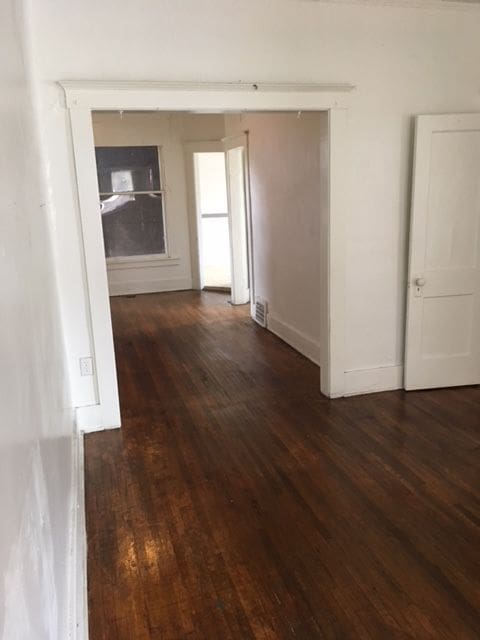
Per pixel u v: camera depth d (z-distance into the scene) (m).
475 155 3.65
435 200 3.68
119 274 8.09
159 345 5.46
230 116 6.51
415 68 3.56
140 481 2.87
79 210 3.21
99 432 3.49
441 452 3.10
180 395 4.10
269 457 3.10
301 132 4.44
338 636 1.84
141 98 3.14
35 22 2.93
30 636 0.95
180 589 2.07
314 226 4.42
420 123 3.54
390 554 2.24
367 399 3.90
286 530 2.42
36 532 1.13
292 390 4.12
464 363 4.02
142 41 3.11
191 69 3.21
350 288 3.80
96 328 3.37
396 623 1.88
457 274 3.83
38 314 1.72
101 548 2.33
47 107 3.03
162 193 8.06
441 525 2.42
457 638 1.81
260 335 5.70
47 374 1.80
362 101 3.52
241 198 6.92
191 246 8.31
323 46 3.39
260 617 1.93
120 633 1.87
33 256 1.75
